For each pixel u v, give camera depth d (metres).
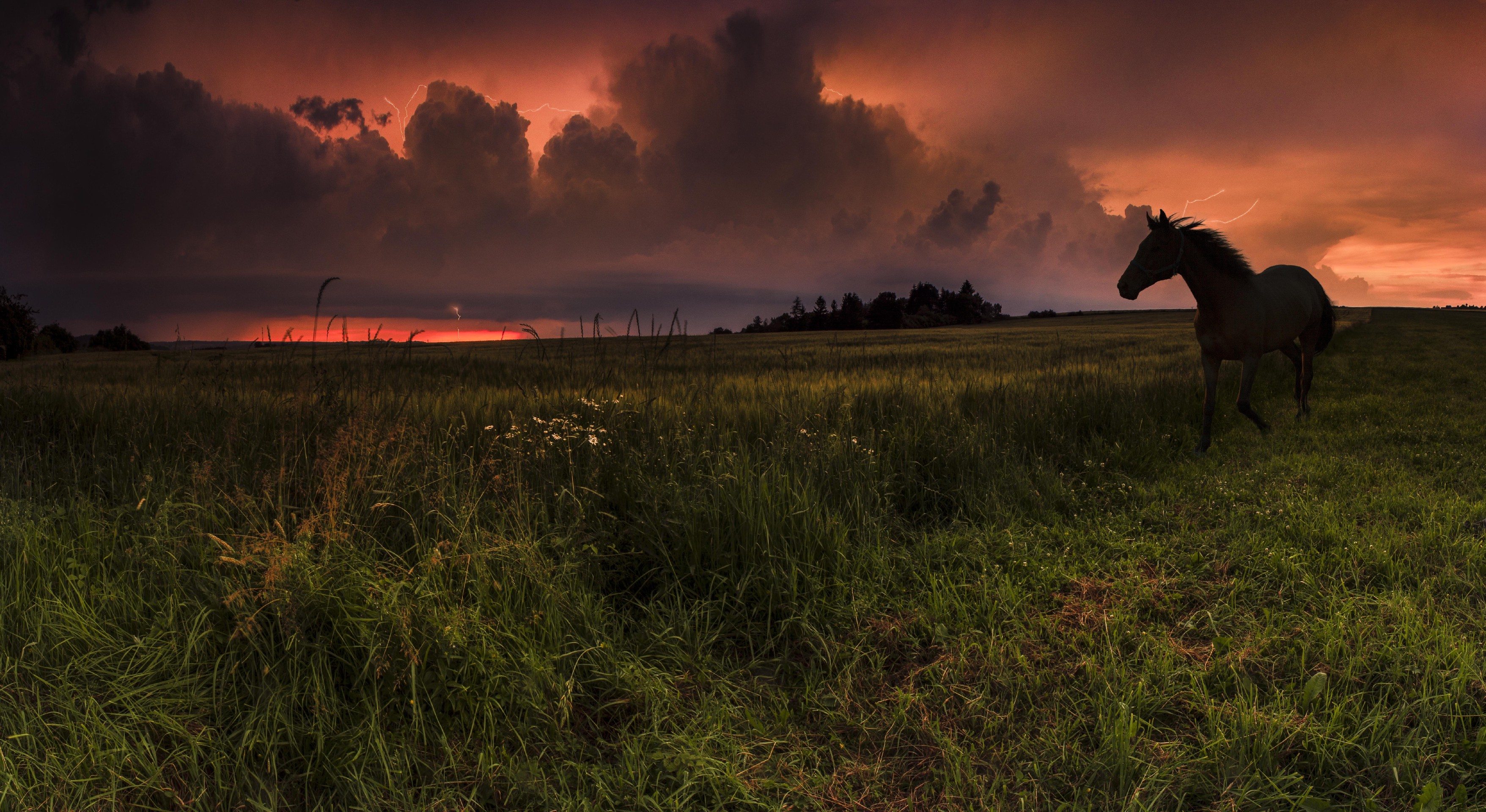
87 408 6.51
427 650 2.51
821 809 2.17
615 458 4.59
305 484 3.62
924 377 11.74
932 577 3.82
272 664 2.46
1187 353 19.80
